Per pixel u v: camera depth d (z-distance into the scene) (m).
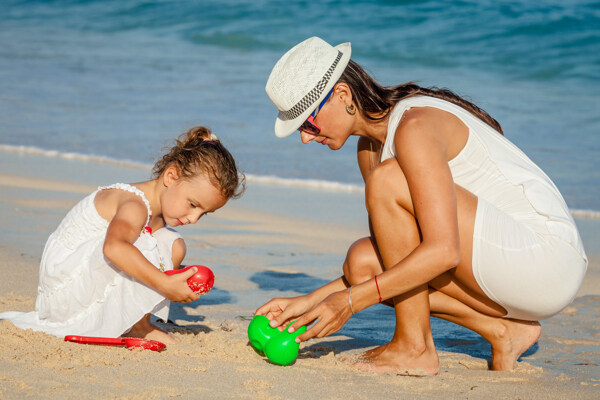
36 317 3.13
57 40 19.17
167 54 17.25
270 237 5.88
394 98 3.02
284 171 8.70
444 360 3.20
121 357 2.71
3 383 2.30
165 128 10.48
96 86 13.59
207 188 3.06
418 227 2.80
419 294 2.89
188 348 2.99
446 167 2.72
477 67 15.43
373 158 3.34
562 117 11.36
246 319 3.66
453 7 18.52
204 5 20.86
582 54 15.71
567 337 3.67
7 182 7.42
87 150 9.43
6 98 12.45
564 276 2.83
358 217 6.83
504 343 3.07
